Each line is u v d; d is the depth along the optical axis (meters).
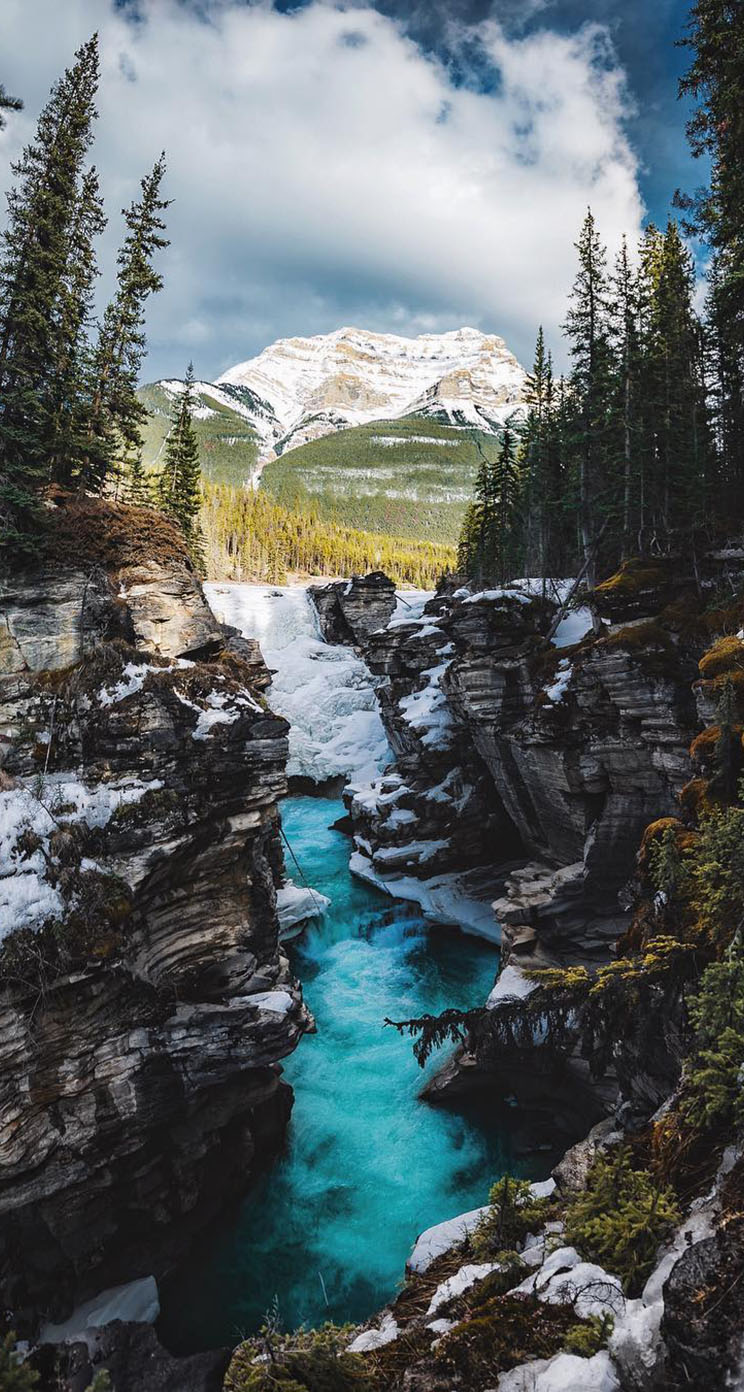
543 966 26.11
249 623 85.81
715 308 23.12
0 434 20.39
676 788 24.50
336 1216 19.77
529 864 36.34
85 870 16.88
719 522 34.03
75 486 24.33
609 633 29.77
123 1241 17.28
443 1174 21.08
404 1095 24.31
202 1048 17.53
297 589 97.56
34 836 16.58
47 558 20.66
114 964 16.25
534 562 63.66
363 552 168.12
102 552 21.50
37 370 22.62
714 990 8.94
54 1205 15.59
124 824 17.70
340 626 86.75
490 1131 22.80
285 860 46.88
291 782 64.12
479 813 41.31
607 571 43.34
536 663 33.75
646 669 25.41
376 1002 30.33
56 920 15.77
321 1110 23.69
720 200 18.95
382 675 54.28
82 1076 15.93
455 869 41.69
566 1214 8.85
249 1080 19.20
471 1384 6.47
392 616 85.75
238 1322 16.88
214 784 19.56
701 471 34.44
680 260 41.03
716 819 12.19
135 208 26.28
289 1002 19.48
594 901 27.25
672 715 24.58
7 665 19.58
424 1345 7.79
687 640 25.80
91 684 19.61
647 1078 13.98
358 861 44.56
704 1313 5.60
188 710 19.50
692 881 13.23
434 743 43.09
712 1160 8.17
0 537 19.48
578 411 40.88
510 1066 21.94
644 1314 6.42
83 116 23.39
